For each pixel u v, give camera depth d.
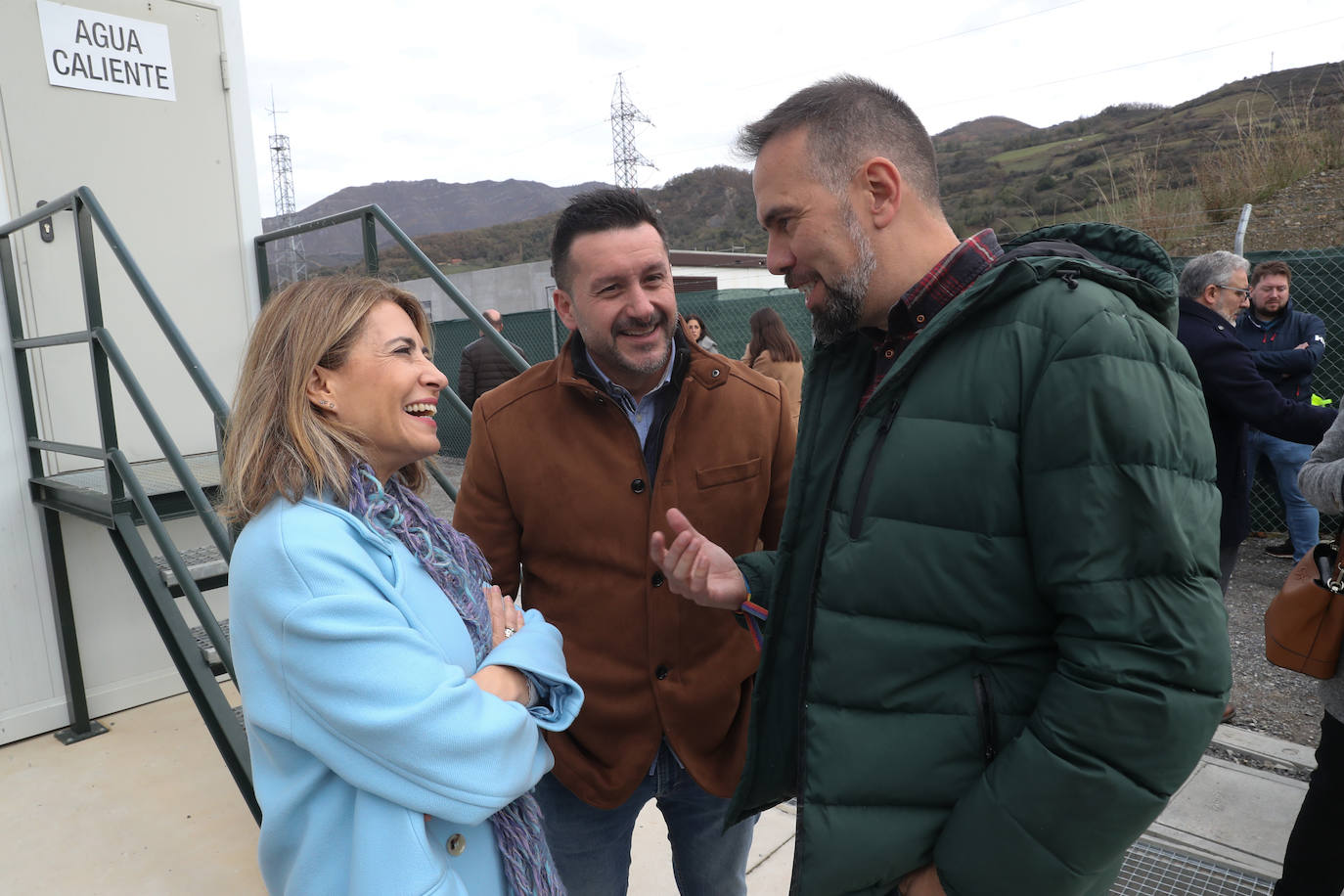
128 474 2.38
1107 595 0.89
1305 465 1.80
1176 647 0.88
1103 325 0.93
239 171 3.68
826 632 1.05
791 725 1.27
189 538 3.48
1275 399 2.66
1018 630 0.99
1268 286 4.59
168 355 3.53
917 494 1.00
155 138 3.46
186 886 2.28
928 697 1.01
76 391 3.29
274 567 0.90
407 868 0.89
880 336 1.16
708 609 1.54
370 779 0.89
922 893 1.04
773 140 1.10
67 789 2.77
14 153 3.12
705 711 1.52
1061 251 1.05
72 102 3.25
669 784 1.57
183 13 3.51
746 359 5.29
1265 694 3.33
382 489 1.02
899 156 1.07
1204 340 2.73
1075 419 0.92
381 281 1.08
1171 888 2.13
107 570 3.30
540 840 1.11
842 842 1.02
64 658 3.13
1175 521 0.89
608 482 1.51
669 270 1.42
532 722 1.03
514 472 1.53
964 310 1.00
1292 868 1.74
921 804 1.01
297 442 0.96
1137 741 0.88
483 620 1.12
